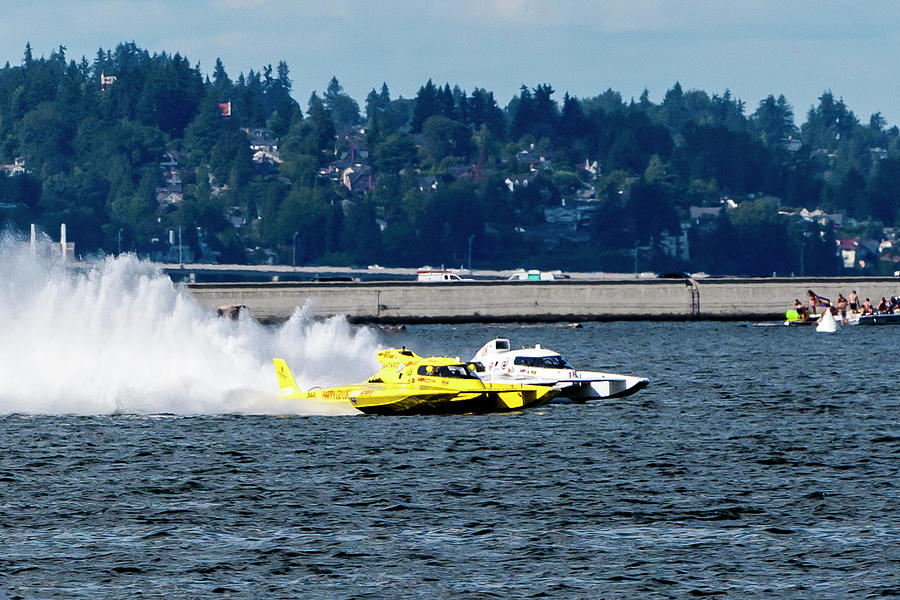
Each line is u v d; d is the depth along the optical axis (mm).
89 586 109375
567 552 118938
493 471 156375
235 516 132750
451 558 117188
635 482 149625
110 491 144750
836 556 117312
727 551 119188
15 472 155125
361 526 128625
